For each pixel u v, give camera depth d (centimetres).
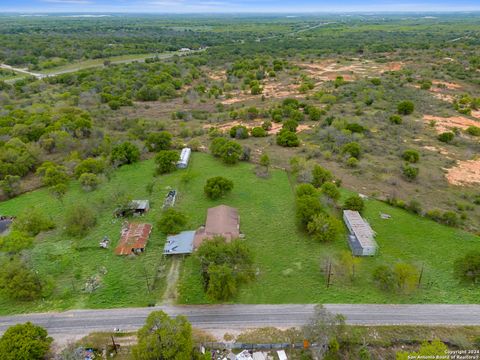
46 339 2830
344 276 3625
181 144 7044
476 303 3272
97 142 6956
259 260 3894
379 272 3469
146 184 5628
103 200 5131
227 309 3275
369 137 7144
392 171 5728
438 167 5862
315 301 3344
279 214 4744
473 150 6562
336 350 2795
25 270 3509
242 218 4662
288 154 6612
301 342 2920
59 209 4978
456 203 4831
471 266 3456
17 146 6222
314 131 7619
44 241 4269
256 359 2816
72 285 3591
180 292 3478
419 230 4319
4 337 2712
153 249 4094
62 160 6412
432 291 3416
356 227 4231
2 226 4581
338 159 6247
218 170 6062
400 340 2933
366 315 3167
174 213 4406
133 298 3422
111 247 4141
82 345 2922
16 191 5375
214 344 2920
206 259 3488
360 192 5178
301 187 4938
